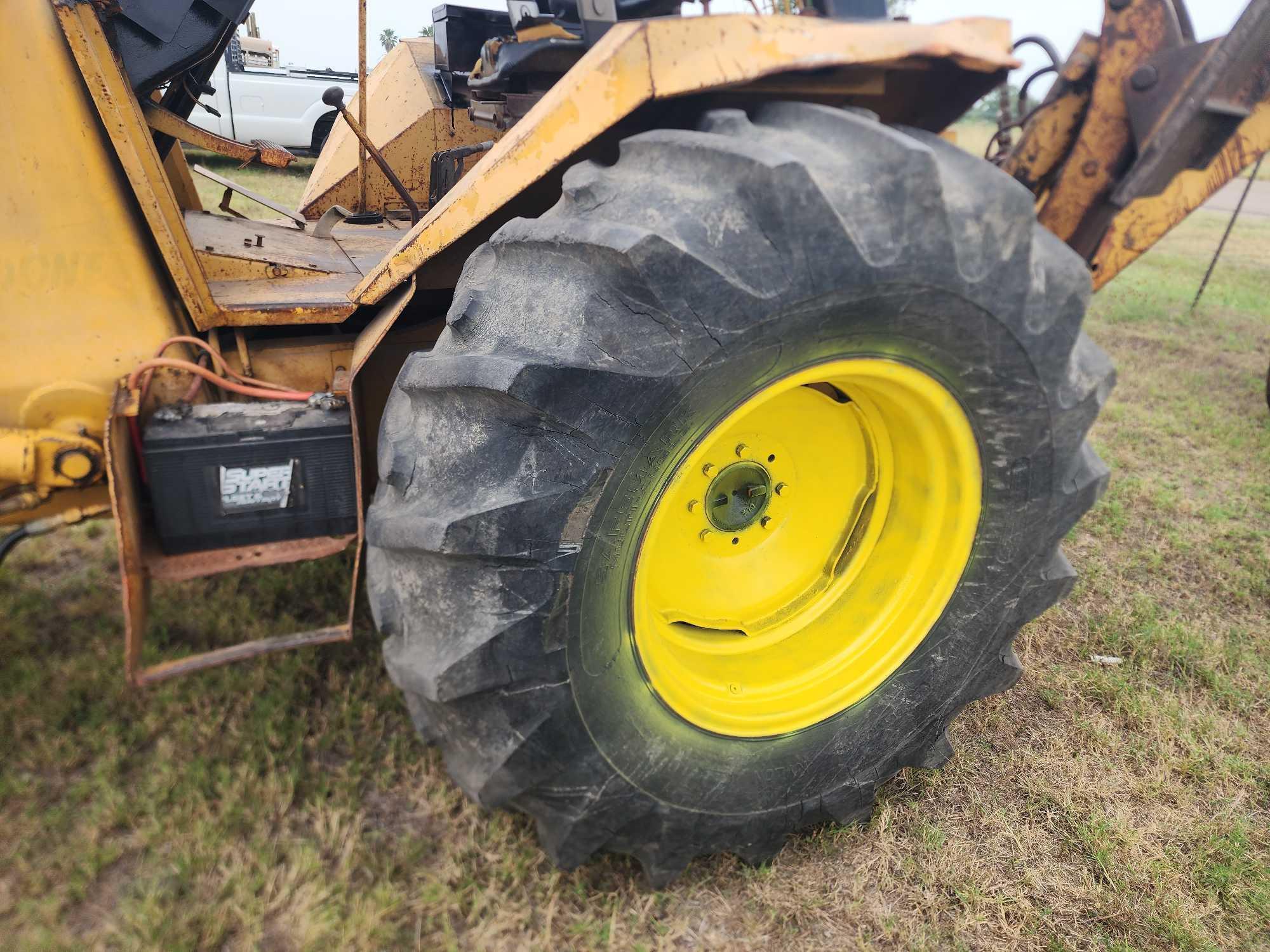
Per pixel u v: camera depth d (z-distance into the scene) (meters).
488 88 2.49
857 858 2.01
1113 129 2.00
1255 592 3.04
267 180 8.02
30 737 2.17
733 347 1.44
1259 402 4.80
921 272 1.50
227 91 8.92
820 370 1.59
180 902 1.78
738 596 2.06
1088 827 2.07
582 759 1.64
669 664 1.83
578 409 1.41
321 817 1.97
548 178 1.80
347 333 2.23
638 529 1.56
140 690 2.33
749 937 1.82
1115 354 5.63
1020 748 2.33
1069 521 1.96
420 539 1.48
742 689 1.93
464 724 1.61
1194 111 1.87
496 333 1.51
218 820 1.96
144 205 1.77
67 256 1.81
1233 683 2.58
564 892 1.87
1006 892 1.92
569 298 1.43
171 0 1.95
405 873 1.88
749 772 1.84
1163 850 2.02
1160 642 2.72
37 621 2.66
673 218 1.41
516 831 2.00
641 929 1.82
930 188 1.47
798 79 1.65
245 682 2.38
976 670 2.08
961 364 1.68
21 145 1.72
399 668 1.60
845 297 1.47
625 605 1.61
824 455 2.03
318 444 1.92
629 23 1.50
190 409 1.91
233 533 1.94
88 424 1.89
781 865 2.00
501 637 1.48
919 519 1.99
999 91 2.23
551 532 1.45
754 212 1.41
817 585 2.11
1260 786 2.22
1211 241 10.44
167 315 1.94
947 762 2.27
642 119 1.69
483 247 1.68
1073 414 1.80
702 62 1.47
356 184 3.36
